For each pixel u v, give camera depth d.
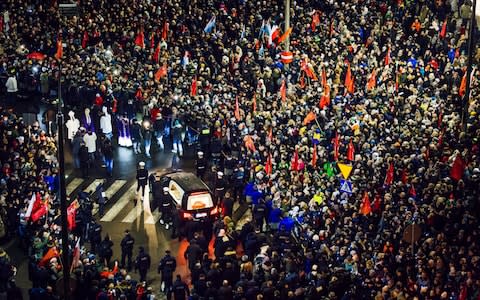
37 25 58.78
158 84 51.91
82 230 40.91
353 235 36.16
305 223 38.12
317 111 47.19
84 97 52.69
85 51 56.25
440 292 31.19
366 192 36.81
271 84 53.25
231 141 47.12
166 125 50.72
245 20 59.19
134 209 45.09
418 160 40.84
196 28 58.62
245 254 38.50
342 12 58.56
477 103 47.28
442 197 36.22
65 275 30.41
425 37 55.34
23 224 39.56
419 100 48.34
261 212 40.81
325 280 33.81
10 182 41.84
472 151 40.97
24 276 39.16
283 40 53.16
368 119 45.69
